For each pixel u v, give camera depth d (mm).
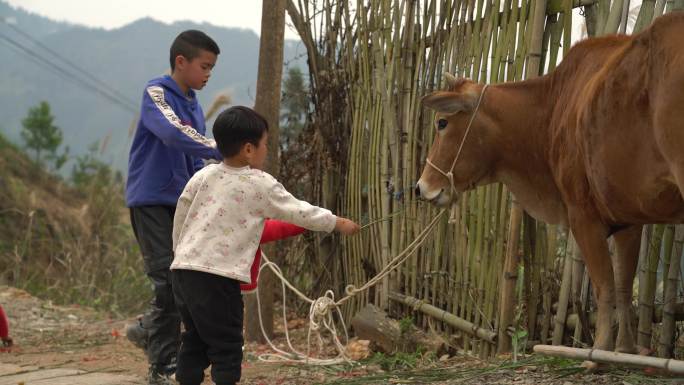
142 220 4414
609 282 3639
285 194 3568
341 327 6430
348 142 6340
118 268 10266
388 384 4191
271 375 4957
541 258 4664
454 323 5066
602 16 4230
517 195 4180
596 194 3514
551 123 3854
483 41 4738
